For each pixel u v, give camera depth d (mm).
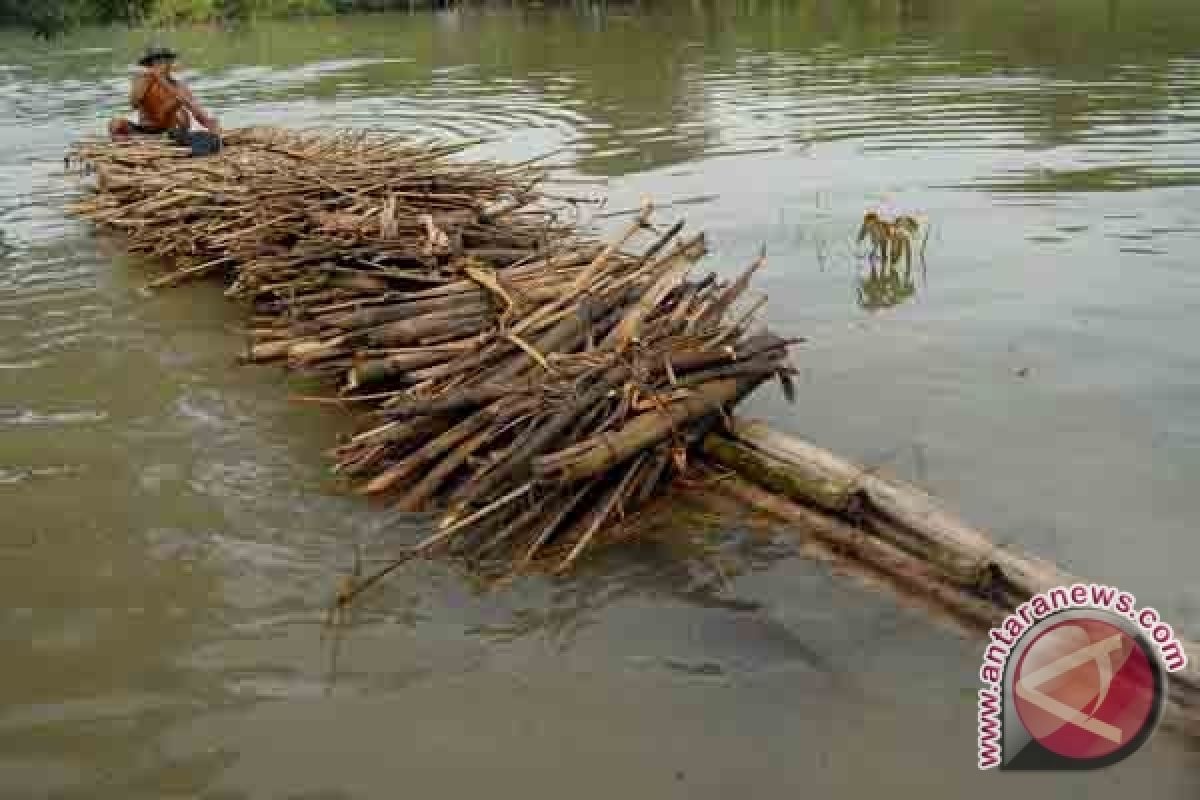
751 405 5500
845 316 6578
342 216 6484
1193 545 4145
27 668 3654
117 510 4637
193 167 8555
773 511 4379
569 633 3787
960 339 6133
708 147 11180
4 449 5203
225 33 28547
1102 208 8320
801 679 3523
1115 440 4938
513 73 17891
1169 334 6004
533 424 4414
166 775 3197
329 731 3357
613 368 4621
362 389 5680
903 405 5402
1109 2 21219
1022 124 11258
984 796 3047
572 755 3252
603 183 9922
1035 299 6648
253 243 6887
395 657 3684
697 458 4773
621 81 16109
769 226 8406
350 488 4777
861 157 10383
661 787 3129
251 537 4406
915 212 8570
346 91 16797
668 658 3645
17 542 4402
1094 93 12586
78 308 7277
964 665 3541
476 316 5328
